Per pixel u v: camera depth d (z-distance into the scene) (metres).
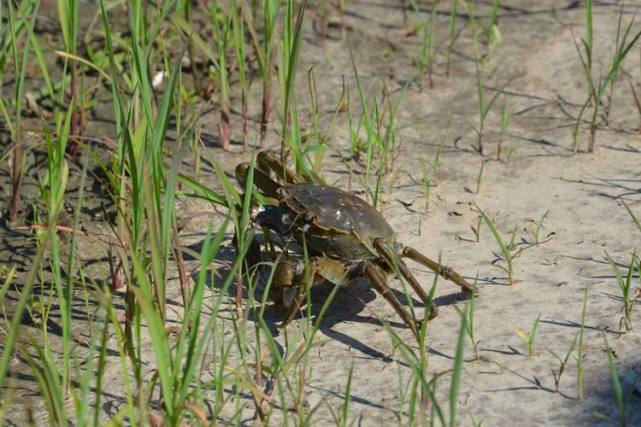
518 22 21.69
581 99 18.88
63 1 15.90
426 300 12.51
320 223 12.90
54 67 19.48
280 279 12.29
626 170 16.48
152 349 12.62
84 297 13.96
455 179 16.58
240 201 13.05
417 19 22.02
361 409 11.17
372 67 20.36
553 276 13.62
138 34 15.43
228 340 12.56
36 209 16.09
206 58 20.00
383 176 16.78
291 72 14.55
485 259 14.16
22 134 17.45
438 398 11.26
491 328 12.54
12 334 9.45
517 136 17.86
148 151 11.91
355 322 12.89
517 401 11.12
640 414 10.74
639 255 13.95
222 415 11.16
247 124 18.58
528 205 15.60
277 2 16.88
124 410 10.00
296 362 11.20
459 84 19.67
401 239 14.87
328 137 17.70
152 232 10.80
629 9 21.62
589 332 12.29
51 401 10.24
